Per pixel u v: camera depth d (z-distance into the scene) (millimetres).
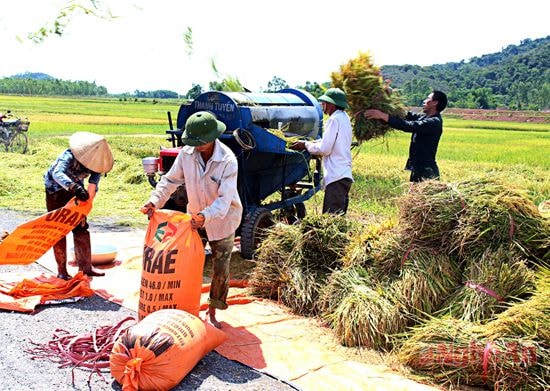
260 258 5922
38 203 10281
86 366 4066
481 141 34188
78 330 4688
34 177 12758
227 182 4574
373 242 5320
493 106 117750
